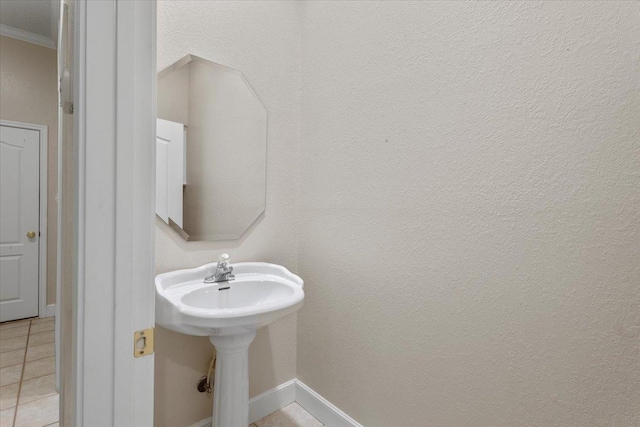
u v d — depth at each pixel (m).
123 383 0.57
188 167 1.38
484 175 1.01
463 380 1.07
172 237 1.35
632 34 0.74
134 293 0.58
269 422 1.60
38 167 3.12
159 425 1.33
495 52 0.98
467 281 1.05
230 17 1.49
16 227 3.03
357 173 1.42
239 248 1.54
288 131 1.70
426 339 1.17
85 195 0.53
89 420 0.55
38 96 3.11
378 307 1.34
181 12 1.34
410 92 1.21
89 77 0.52
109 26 0.54
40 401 1.81
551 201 0.87
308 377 1.70
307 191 1.69
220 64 1.46
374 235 1.35
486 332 1.01
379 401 1.34
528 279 0.92
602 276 0.79
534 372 0.91
